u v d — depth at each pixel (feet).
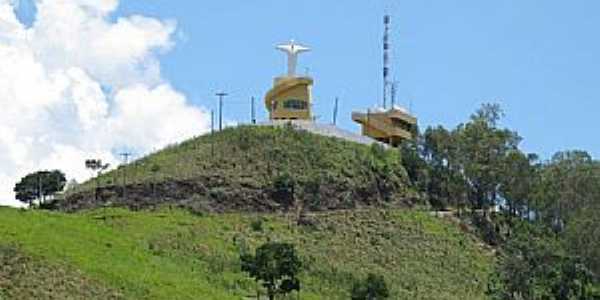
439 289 506.07
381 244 554.46
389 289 482.28
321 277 484.74
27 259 385.50
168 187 582.35
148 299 384.06
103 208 568.41
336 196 597.52
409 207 614.75
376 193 612.29
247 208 577.43
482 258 563.07
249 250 506.89
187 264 461.37
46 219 456.45
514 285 474.08
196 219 552.41
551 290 465.47
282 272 420.36
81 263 399.03
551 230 597.52
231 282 446.19
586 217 536.42
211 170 600.80
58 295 364.99
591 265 514.27
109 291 380.17
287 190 588.09
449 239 577.43
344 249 540.52
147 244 478.59
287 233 549.95
